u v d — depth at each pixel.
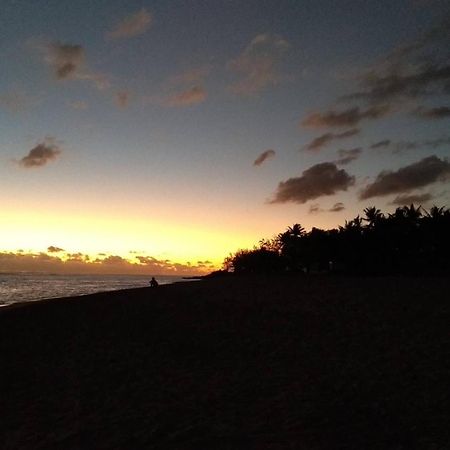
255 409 7.79
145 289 45.81
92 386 9.61
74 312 24.58
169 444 6.43
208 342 14.02
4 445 6.62
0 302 43.62
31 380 10.35
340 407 7.74
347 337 13.60
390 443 6.23
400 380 9.09
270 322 17.27
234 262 106.44
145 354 12.67
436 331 13.71
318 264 73.44
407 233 55.56
